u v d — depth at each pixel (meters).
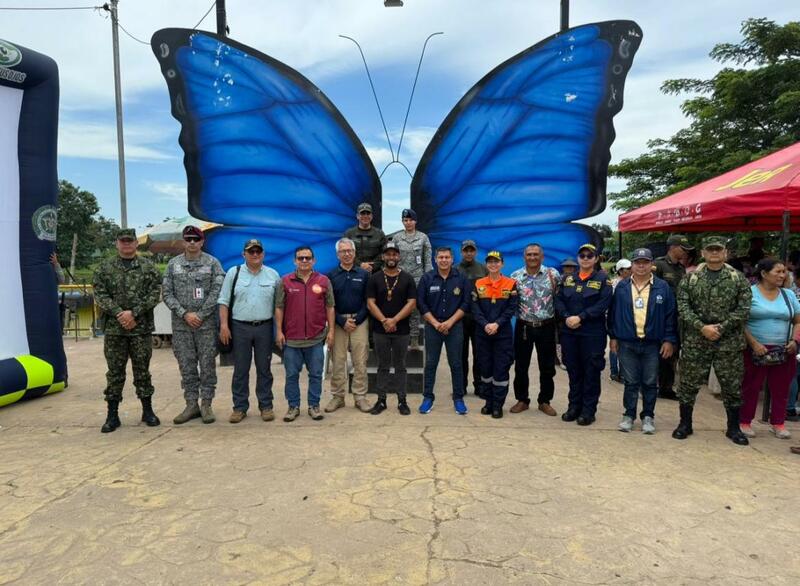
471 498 3.09
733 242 12.34
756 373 4.23
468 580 2.29
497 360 4.77
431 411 5.02
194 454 3.84
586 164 5.42
